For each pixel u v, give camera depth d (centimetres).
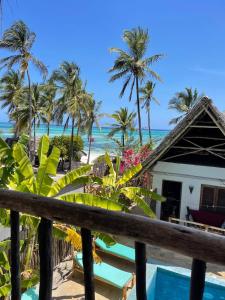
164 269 942
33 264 756
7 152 678
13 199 177
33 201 171
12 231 184
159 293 879
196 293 133
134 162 1669
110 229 149
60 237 687
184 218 1385
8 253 686
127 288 832
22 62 3177
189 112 1230
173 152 1410
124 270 976
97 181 999
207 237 128
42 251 173
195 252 130
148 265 966
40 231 172
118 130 3838
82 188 1153
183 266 1009
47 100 4191
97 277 836
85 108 3866
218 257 125
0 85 4253
